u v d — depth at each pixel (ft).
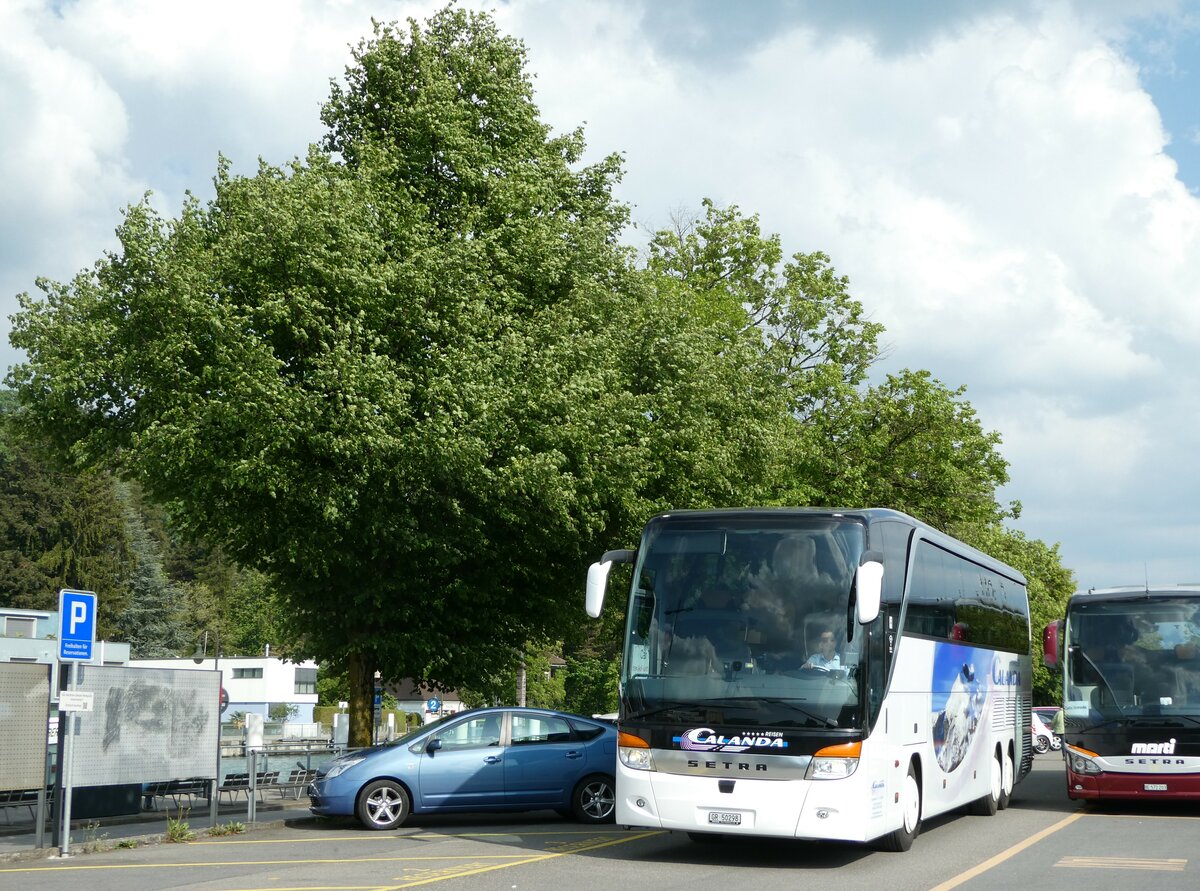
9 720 52.19
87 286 79.30
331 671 93.09
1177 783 62.80
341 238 74.43
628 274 90.99
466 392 72.69
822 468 134.62
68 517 276.21
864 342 142.20
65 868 46.55
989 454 138.31
